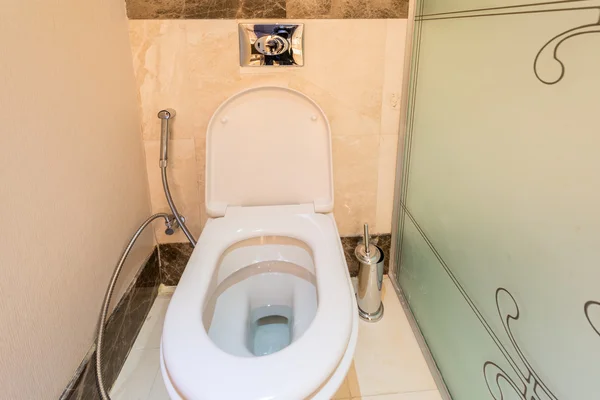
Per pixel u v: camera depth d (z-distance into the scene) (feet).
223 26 3.57
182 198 4.17
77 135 2.73
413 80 3.80
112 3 3.23
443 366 3.40
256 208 3.58
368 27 3.69
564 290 1.85
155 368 3.61
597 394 1.67
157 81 3.72
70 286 2.68
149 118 3.84
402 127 4.08
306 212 3.51
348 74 3.83
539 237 2.02
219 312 3.02
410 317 4.17
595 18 1.59
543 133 1.95
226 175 3.62
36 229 2.30
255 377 1.96
